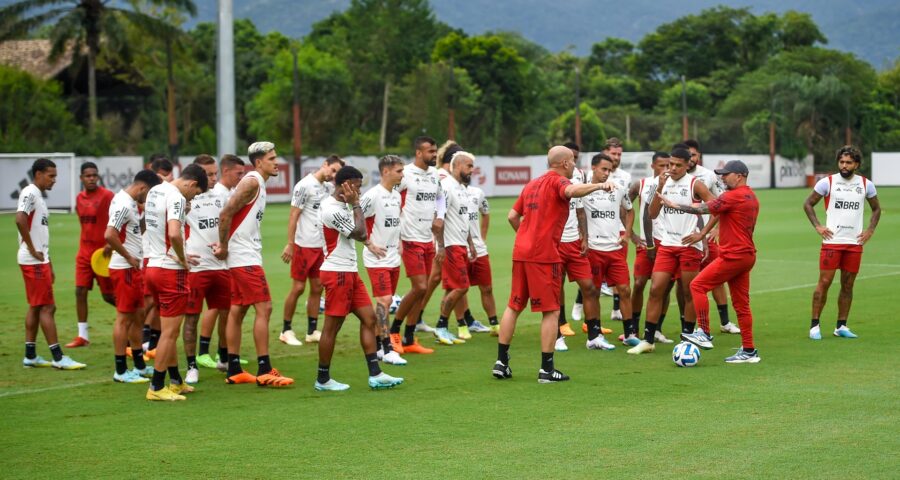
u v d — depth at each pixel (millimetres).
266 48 117062
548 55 157250
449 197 17875
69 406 13227
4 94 78750
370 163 82250
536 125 120250
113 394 14070
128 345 17797
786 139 115438
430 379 14805
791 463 9945
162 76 95438
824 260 17719
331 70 98312
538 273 14273
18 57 95125
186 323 15047
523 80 109875
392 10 119062
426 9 121750
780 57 144375
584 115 110000
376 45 115688
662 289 16859
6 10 80688
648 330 16938
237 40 119500
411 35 118688
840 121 126125
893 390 13359
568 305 23359
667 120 121250
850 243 17594
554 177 14336
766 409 12336
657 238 18047
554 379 14367
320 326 20391
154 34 83000
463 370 15555
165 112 94125
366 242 13938
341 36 123375
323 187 18328
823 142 125062
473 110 103250
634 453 10406
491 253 35938
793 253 34250
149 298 17562
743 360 15633
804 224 49250
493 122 106188
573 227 17531
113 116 90812
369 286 26859
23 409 13062
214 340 18906
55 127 80125
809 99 122500
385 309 16391
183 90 96750
